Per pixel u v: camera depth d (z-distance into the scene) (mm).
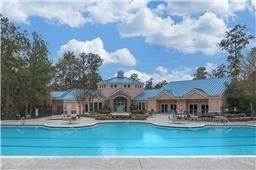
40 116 46938
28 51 41156
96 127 30453
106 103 59781
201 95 46875
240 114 38031
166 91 52969
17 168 9211
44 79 42500
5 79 37969
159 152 16797
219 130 27250
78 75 54906
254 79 35688
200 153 16578
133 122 34062
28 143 20156
